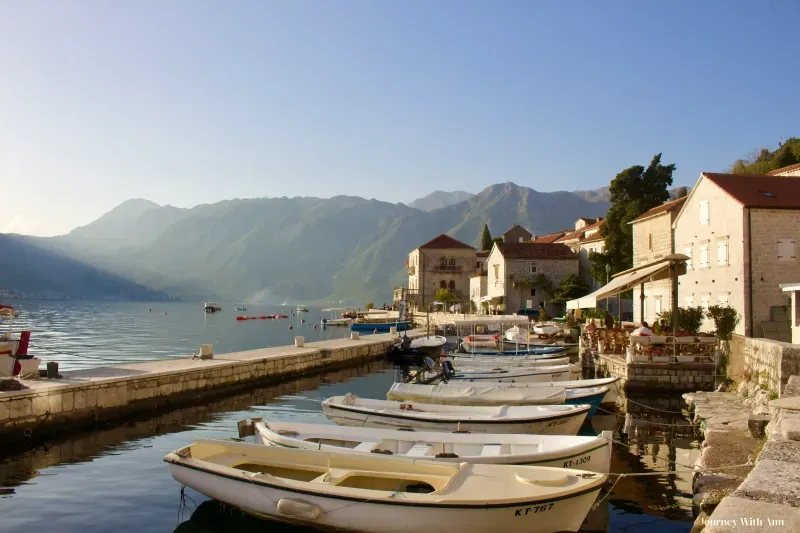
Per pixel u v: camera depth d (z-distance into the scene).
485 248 108.19
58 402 18.70
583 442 12.46
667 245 40.62
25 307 167.75
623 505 11.88
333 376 33.91
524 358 33.12
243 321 112.62
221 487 11.05
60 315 119.25
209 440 12.09
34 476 14.12
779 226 30.14
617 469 14.22
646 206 61.41
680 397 23.92
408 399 20.55
